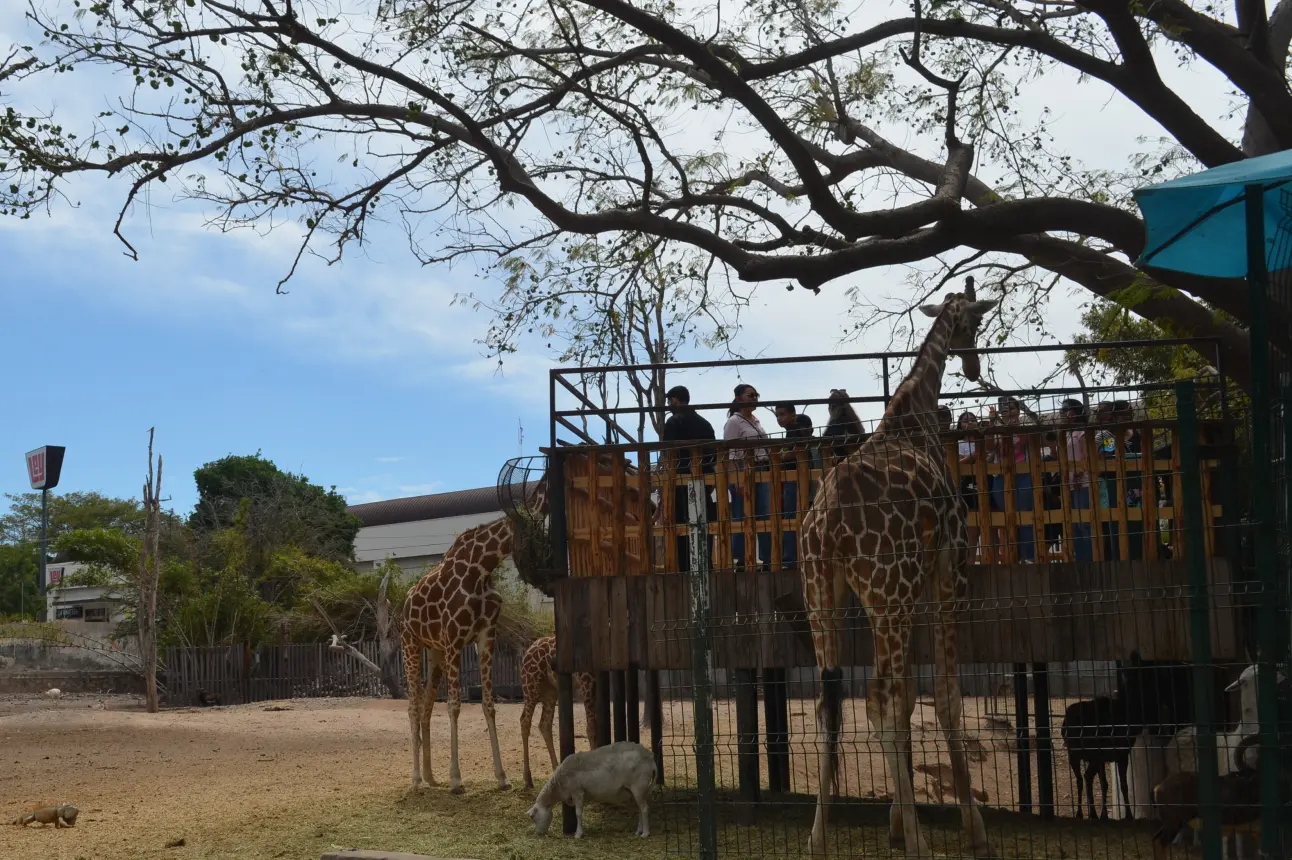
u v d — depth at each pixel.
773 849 8.10
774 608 9.20
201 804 12.15
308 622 38.09
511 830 9.84
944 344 9.61
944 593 8.39
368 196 13.29
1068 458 9.56
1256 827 7.13
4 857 9.20
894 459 8.29
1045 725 10.09
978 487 9.23
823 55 13.61
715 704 9.24
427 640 12.38
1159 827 7.54
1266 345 5.88
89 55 11.89
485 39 13.84
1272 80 11.92
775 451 9.52
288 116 12.61
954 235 12.27
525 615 34.97
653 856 8.64
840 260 12.45
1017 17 13.84
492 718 12.36
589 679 11.95
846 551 8.01
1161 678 9.64
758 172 15.96
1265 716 5.70
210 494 59.81
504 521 12.35
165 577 37.81
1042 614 8.77
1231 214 6.87
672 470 9.86
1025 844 8.72
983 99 14.33
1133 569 8.70
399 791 12.51
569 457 10.11
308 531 48.03
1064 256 13.38
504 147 13.88
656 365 9.88
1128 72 12.09
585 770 9.41
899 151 15.95
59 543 40.94
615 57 13.51
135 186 12.31
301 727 22.80
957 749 8.20
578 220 13.12
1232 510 8.88
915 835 7.53
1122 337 14.84
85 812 11.80
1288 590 5.80
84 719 24.06
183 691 34.53
